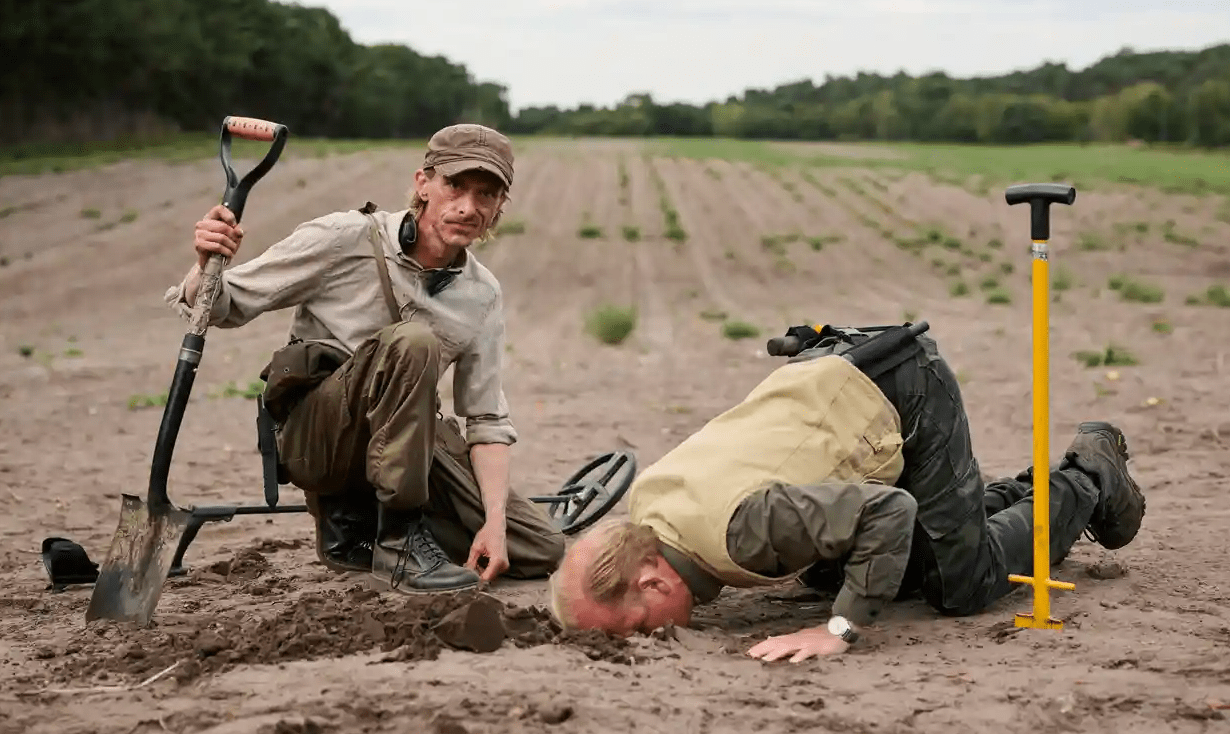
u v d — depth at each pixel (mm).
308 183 42188
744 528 3762
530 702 3396
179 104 77250
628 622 3980
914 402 4141
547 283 26391
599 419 10398
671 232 34500
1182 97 122250
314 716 3314
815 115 176500
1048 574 4211
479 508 5203
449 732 3199
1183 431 9211
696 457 3951
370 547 5258
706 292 25219
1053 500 4660
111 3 65000
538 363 14750
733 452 3898
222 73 85875
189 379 4508
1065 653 3891
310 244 4867
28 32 59312
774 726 3281
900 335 4152
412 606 4156
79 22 61750
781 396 4004
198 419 10547
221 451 9062
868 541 3787
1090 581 4961
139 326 18797
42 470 8344
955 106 147125
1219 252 30109
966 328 18156
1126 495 4953
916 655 3912
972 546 4250
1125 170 58188
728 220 39125
